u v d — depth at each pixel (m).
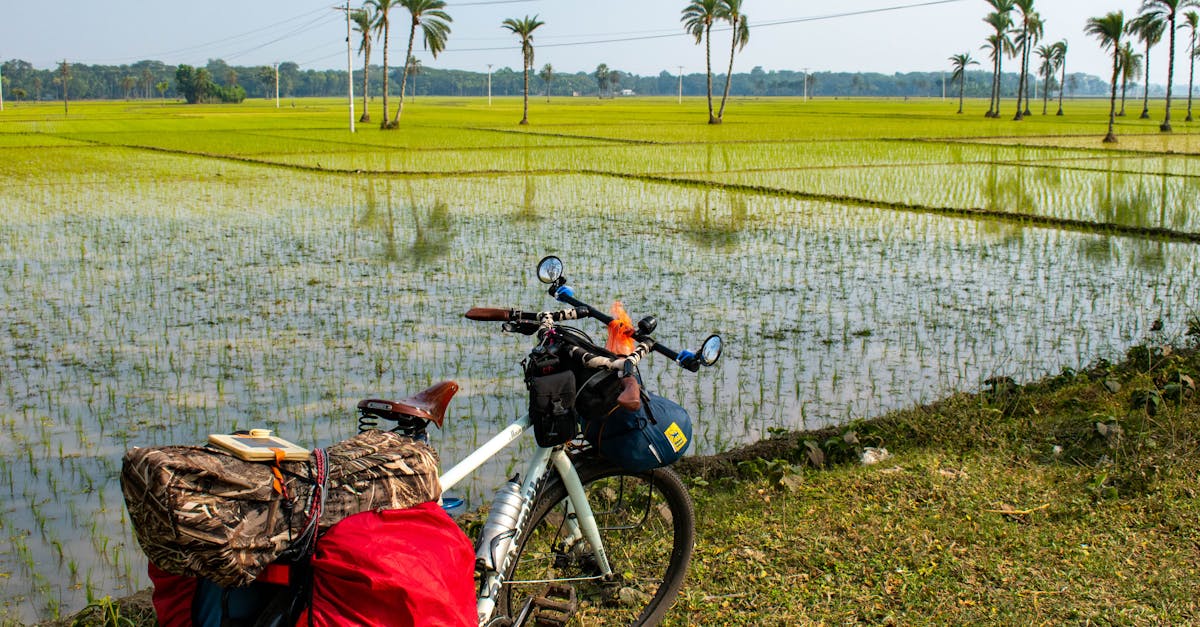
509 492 3.10
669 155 33.03
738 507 4.64
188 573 2.14
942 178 25.27
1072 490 4.62
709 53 61.59
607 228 16.33
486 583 2.97
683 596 3.75
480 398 7.30
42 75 199.00
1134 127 57.31
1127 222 17.19
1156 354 7.43
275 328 9.41
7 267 12.41
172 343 8.84
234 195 20.98
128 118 66.00
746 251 14.02
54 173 25.67
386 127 52.41
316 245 14.40
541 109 96.19
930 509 4.46
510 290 11.21
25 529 5.09
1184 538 4.06
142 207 18.70
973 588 3.72
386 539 2.35
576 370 3.09
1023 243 14.93
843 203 20.11
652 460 3.15
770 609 3.65
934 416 6.05
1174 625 3.42
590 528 3.37
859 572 3.88
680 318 9.88
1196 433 5.23
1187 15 66.06
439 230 16.03
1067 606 3.56
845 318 9.89
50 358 8.34
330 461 2.43
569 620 3.54
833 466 5.43
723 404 7.25
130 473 2.12
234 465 2.21
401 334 9.21
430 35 55.16
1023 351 8.67
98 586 4.48
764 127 53.72
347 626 2.28
